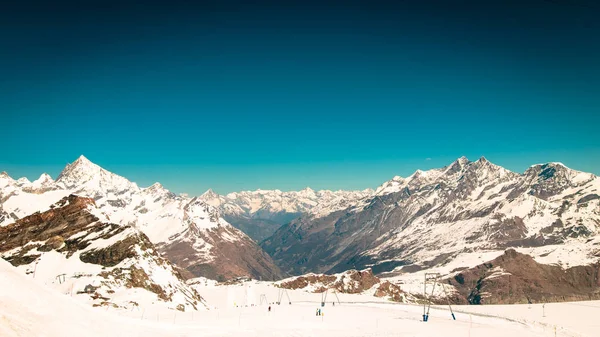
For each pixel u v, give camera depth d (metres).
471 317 142.38
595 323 137.88
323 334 91.19
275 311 152.75
